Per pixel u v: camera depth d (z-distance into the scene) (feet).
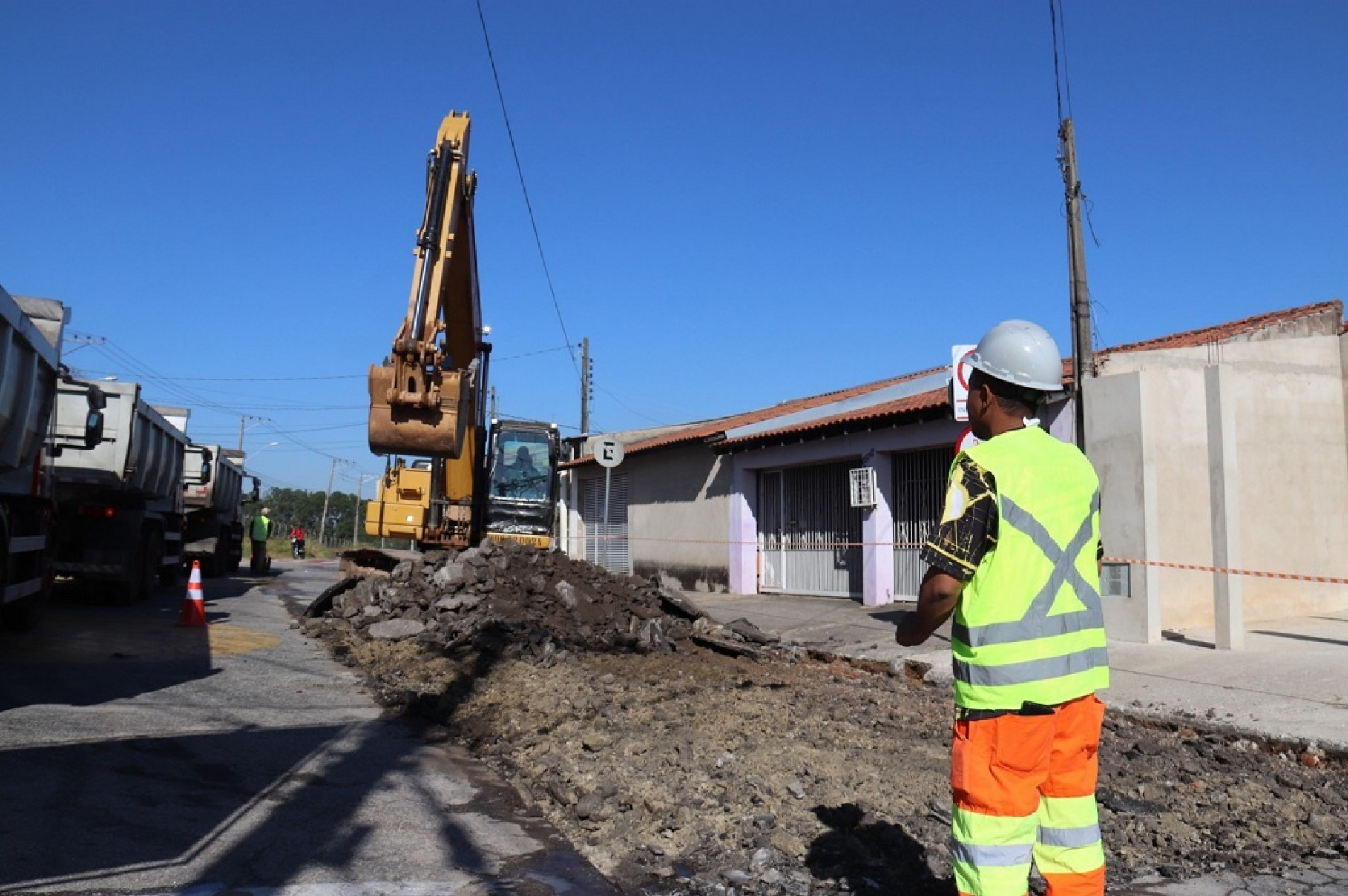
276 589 69.97
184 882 14.15
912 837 15.99
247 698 27.14
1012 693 9.67
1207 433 31.78
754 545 59.93
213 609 50.39
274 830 16.56
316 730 23.81
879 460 48.80
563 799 18.33
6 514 30.71
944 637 37.19
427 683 29.40
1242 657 29.45
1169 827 16.75
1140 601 32.48
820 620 45.16
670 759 19.86
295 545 156.76
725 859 15.23
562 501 98.02
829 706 25.58
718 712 24.23
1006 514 9.87
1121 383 33.68
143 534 50.93
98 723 23.15
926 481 46.96
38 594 36.06
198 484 66.64
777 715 23.99
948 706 26.96
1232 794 18.53
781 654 36.35
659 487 73.67
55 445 35.32
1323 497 40.09
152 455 47.75
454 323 42.01
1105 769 19.92
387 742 22.97
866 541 49.08
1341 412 40.88
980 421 10.94
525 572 41.63
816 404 67.10
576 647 34.30
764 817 16.62
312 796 18.56
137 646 35.32
